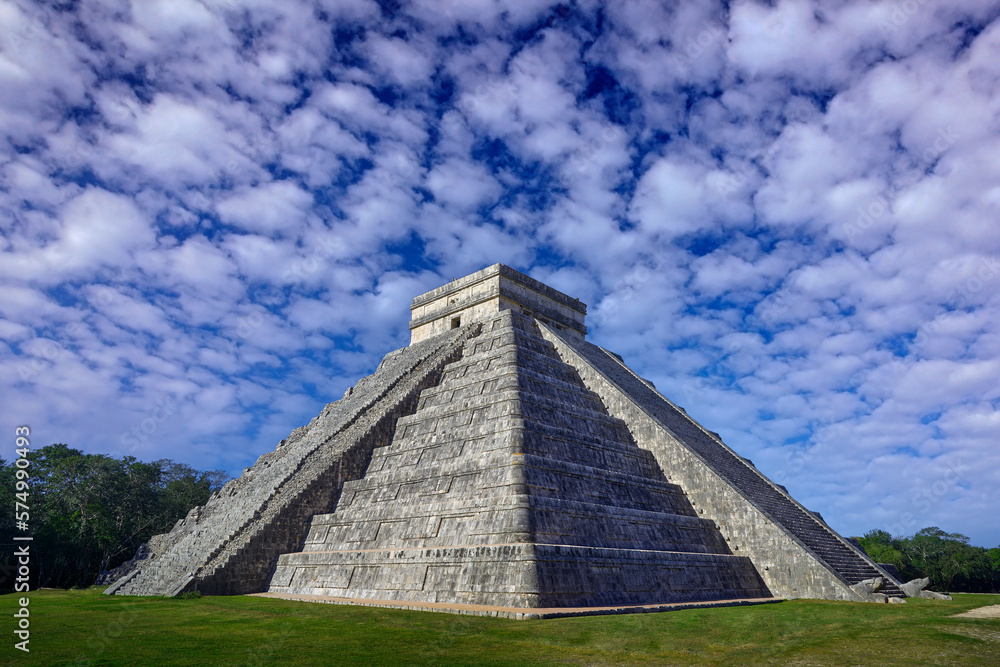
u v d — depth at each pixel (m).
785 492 33.47
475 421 28.89
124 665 11.04
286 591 26.31
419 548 23.22
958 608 20.44
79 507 45.41
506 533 21.53
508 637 14.15
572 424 29.75
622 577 21.58
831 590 24.94
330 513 30.02
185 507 57.84
